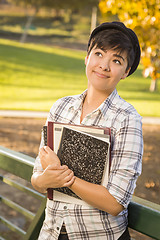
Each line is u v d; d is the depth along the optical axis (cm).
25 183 568
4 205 498
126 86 1992
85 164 140
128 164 134
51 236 154
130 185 133
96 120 146
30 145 787
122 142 137
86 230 144
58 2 3856
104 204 134
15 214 470
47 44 4347
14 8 6619
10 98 1475
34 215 215
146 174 607
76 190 138
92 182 139
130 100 1504
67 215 147
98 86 146
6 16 6053
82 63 2919
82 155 140
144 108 1311
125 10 512
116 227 144
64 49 3919
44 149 147
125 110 143
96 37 146
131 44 143
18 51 3034
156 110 1284
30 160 203
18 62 2591
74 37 5128
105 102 146
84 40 4956
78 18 6269
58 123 148
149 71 516
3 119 1054
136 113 142
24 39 4519
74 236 145
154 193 530
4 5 6744
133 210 150
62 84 2016
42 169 158
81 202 146
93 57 146
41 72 2350
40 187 145
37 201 510
